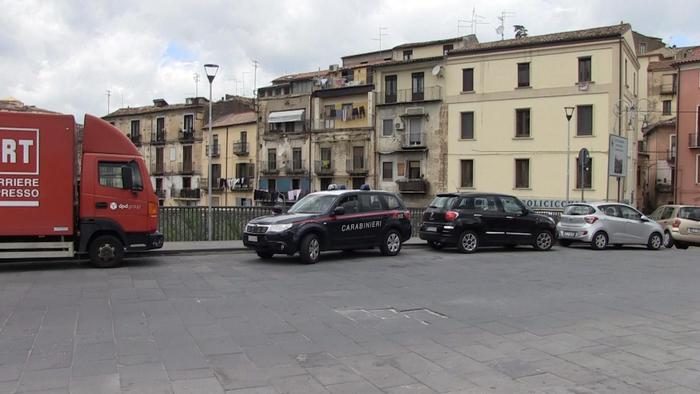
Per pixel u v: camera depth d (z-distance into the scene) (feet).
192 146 205.87
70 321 23.63
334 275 37.78
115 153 40.55
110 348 19.61
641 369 17.80
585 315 25.89
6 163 37.09
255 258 47.32
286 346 20.18
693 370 17.71
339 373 17.20
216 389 15.67
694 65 127.75
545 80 128.77
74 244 39.42
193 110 205.98
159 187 214.90
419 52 166.61
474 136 138.51
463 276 37.96
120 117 225.76
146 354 18.95
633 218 63.36
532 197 129.90
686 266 45.50
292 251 42.63
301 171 171.53
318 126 169.58
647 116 179.22
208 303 27.76
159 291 31.01
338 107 166.30
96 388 15.62
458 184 140.77
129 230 40.50
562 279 37.17
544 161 128.77
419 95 148.77
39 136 37.76
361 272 39.37
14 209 37.24
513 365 18.15
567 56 126.31
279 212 52.85
